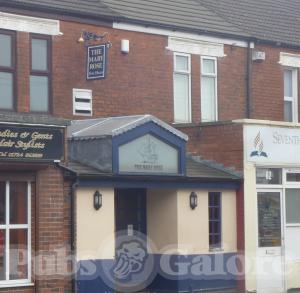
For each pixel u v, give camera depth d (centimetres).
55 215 1550
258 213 1914
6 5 1770
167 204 1803
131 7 2073
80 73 1895
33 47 1825
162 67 2061
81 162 1691
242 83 2225
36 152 1510
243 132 1888
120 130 1656
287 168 1977
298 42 2370
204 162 1958
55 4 1861
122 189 1836
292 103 2364
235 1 2481
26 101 1795
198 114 2127
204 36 2144
